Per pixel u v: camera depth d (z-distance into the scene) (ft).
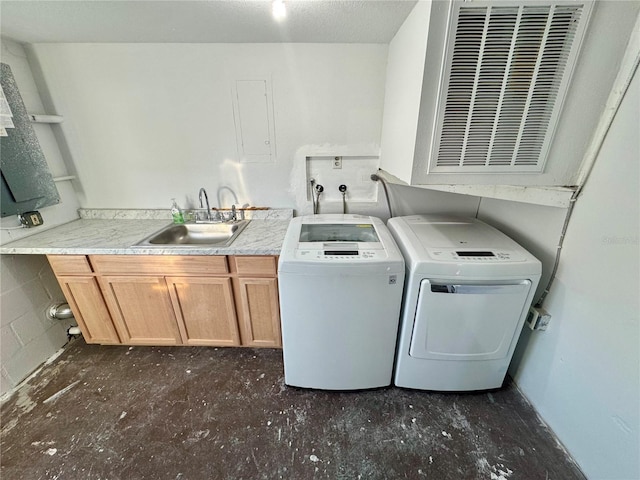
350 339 4.76
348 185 6.97
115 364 6.02
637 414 3.19
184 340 6.27
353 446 4.43
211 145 6.57
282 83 6.07
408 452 4.34
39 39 5.49
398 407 5.06
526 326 4.98
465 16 3.12
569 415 4.17
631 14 2.98
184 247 5.36
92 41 5.66
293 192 6.97
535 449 4.32
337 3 4.00
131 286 5.69
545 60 3.24
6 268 5.44
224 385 5.54
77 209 7.02
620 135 3.22
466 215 7.08
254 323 6.00
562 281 4.19
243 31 5.16
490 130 3.60
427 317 4.51
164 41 5.69
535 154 3.67
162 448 4.42
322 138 6.49
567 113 3.44
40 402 5.17
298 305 4.52
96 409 5.04
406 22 4.29
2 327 5.33
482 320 4.49
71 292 5.74
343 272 4.22
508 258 4.28
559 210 4.17
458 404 5.08
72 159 6.63
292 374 5.22
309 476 4.05
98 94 6.13
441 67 3.35
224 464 4.20
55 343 6.35
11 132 5.32
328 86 6.09
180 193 6.99
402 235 5.12
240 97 6.17
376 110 6.25
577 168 3.72
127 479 4.03
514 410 4.93
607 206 3.42
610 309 3.45
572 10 3.02
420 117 3.61
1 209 5.23
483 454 4.29
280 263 4.28
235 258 5.41
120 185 6.91
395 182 5.28
